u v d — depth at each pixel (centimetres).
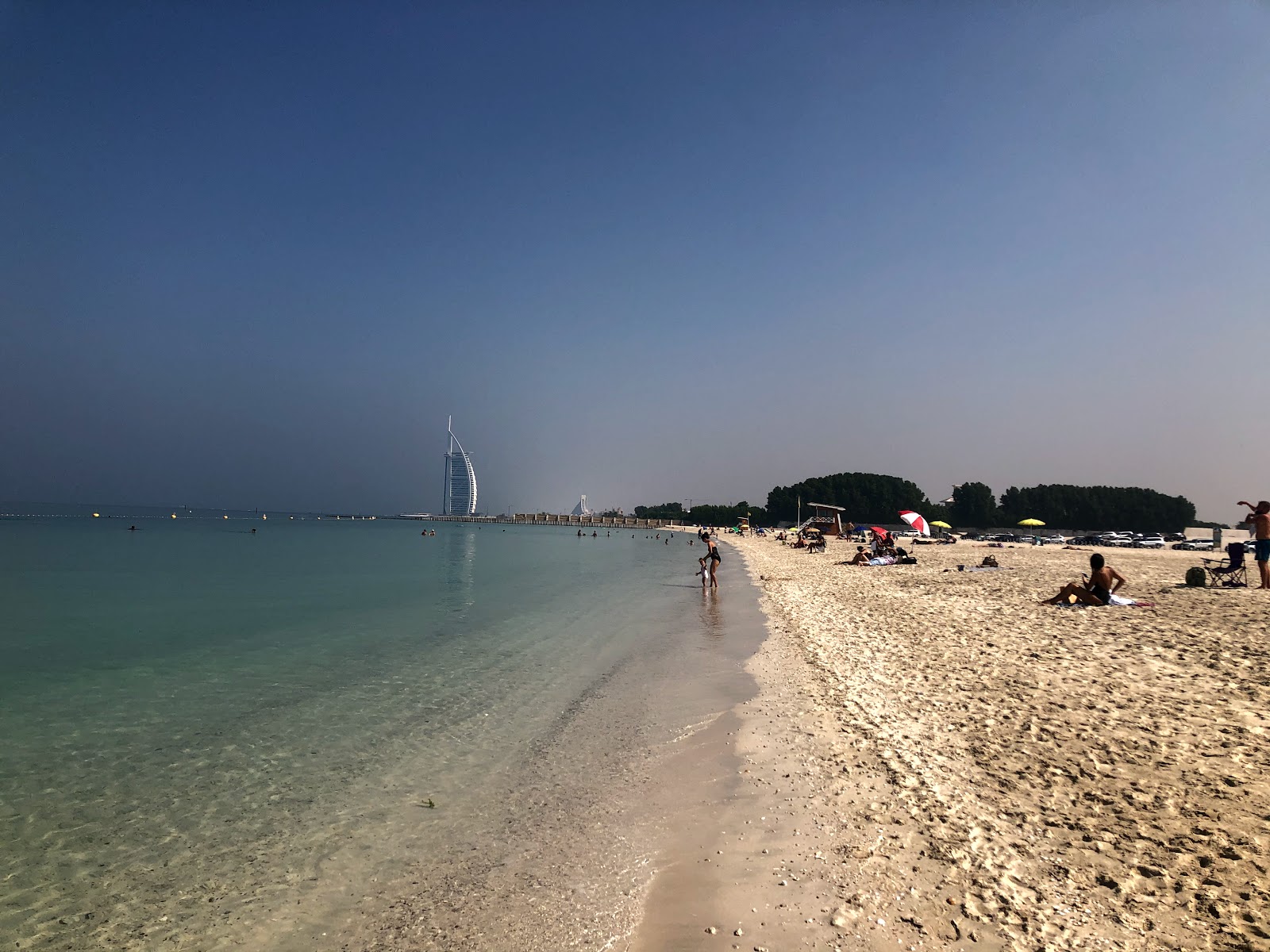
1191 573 2055
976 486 13912
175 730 902
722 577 3469
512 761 780
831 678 1116
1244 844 488
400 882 518
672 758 774
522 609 2142
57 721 941
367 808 655
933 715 860
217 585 2867
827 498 15325
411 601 2361
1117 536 7256
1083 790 599
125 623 1820
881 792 637
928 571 3222
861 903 453
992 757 698
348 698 1062
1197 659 1047
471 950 428
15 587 2733
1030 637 1322
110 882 523
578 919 459
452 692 1098
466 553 5991
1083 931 402
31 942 443
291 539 8538
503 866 538
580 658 1363
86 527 11956
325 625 1791
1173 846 492
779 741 812
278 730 901
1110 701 855
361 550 6144
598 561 5091
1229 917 404
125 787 710
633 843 568
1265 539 1925
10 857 562
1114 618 1480
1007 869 479
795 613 1945
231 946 437
